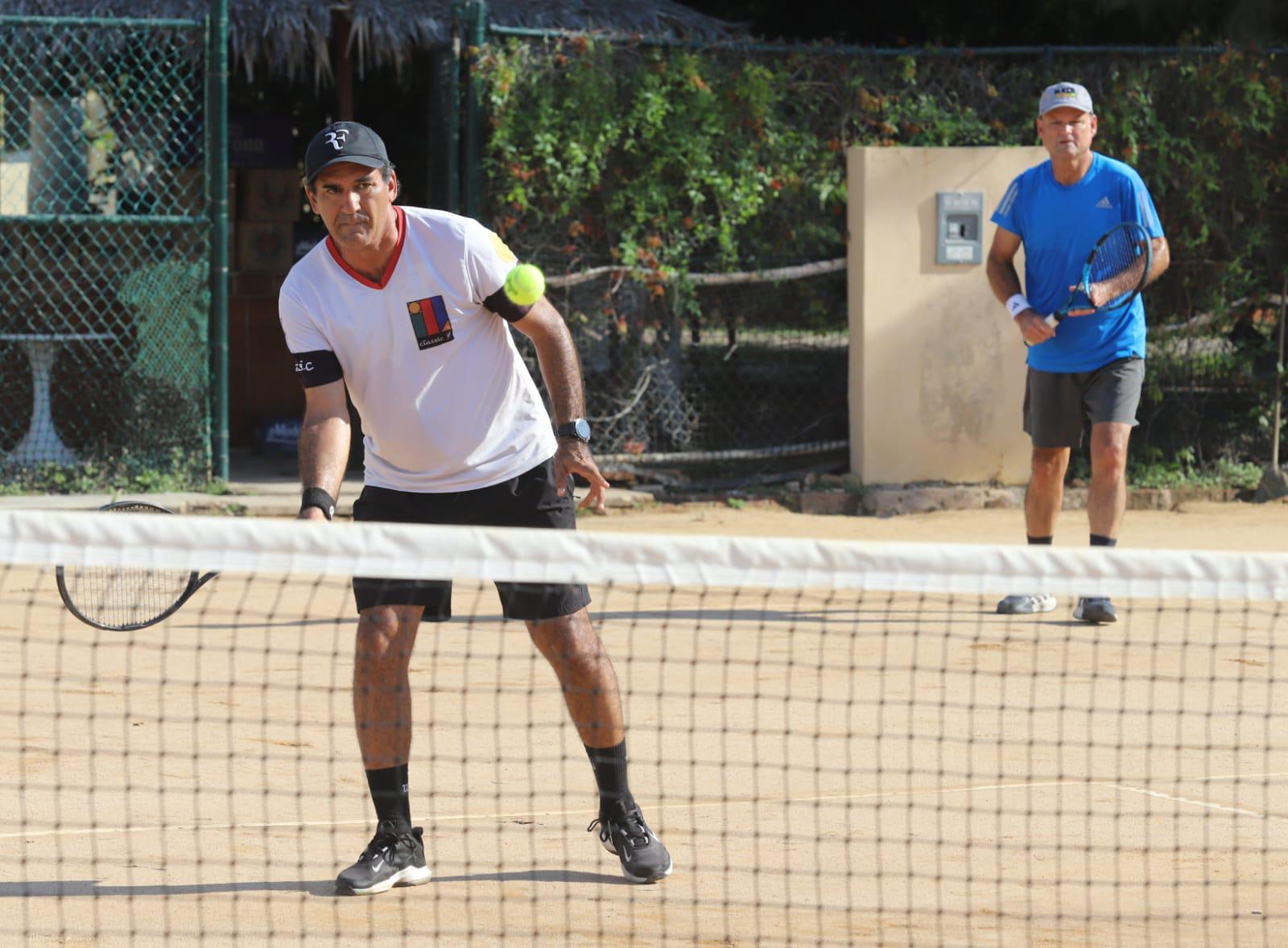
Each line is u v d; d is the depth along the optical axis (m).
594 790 17.91
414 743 19.72
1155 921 13.76
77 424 43.12
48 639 26.11
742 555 13.49
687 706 21.67
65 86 42.44
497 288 15.24
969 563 13.77
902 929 13.52
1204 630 27.75
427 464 15.64
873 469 43.78
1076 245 28.66
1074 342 28.42
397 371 15.34
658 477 44.47
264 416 54.78
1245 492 46.25
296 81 55.44
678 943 13.18
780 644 26.17
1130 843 15.94
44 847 15.59
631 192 42.50
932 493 43.53
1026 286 29.53
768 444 45.47
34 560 12.79
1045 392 28.98
